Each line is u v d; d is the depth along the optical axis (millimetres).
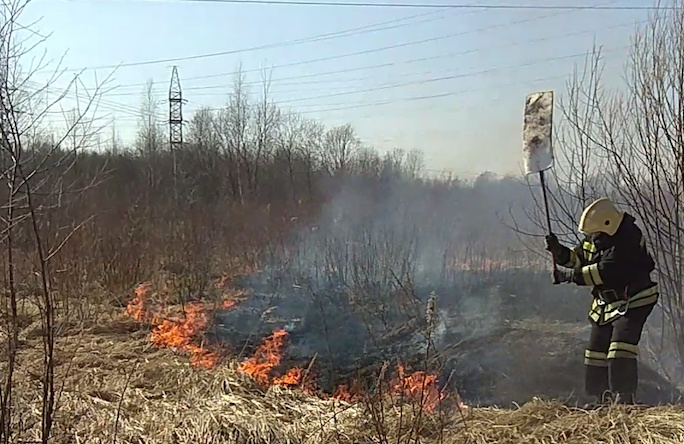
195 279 9305
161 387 5254
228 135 30016
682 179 5387
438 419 4246
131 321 7711
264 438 4105
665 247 5559
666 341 5852
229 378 5273
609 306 4844
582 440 3920
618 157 5781
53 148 4340
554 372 5773
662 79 5496
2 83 3578
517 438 4023
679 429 3926
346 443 4055
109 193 13812
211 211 14938
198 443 4051
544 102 5098
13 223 3717
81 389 5047
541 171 5102
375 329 6898
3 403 3586
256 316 7832
